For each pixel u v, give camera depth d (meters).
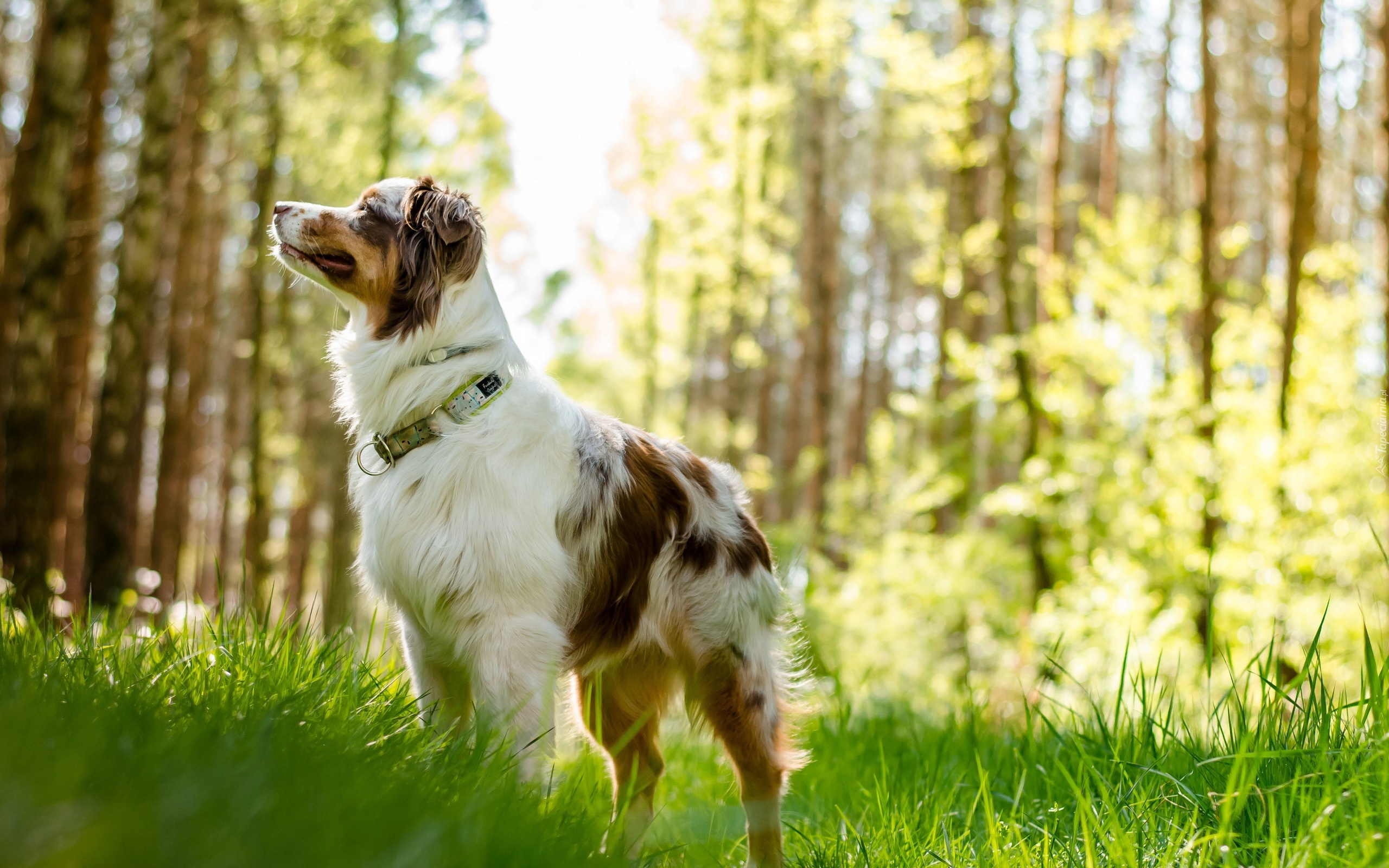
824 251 22.19
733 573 3.50
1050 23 14.15
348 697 2.71
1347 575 10.18
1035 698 8.24
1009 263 14.38
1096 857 2.54
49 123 9.16
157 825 1.51
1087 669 9.49
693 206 17.25
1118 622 10.09
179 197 15.60
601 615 3.31
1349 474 10.24
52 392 9.49
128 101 14.23
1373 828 2.23
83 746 1.82
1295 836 2.43
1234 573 10.34
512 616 2.98
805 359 24.28
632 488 3.37
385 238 3.21
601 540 3.26
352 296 3.28
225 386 22.77
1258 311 11.95
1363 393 10.91
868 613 13.56
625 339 20.92
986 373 13.73
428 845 1.71
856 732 4.93
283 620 3.29
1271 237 23.94
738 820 3.49
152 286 11.42
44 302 9.06
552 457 3.18
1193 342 13.34
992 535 14.41
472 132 16.11
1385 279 10.57
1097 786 2.94
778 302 22.67
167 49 11.04
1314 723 2.72
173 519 15.45
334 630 3.48
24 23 15.59
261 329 16.50
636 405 22.08
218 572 3.40
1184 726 3.24
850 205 28.52
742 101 16.72
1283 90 20.25
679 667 3.51
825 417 21.42
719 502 3.63
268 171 15.89
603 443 3.39
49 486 9.27
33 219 9.11
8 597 3.49
